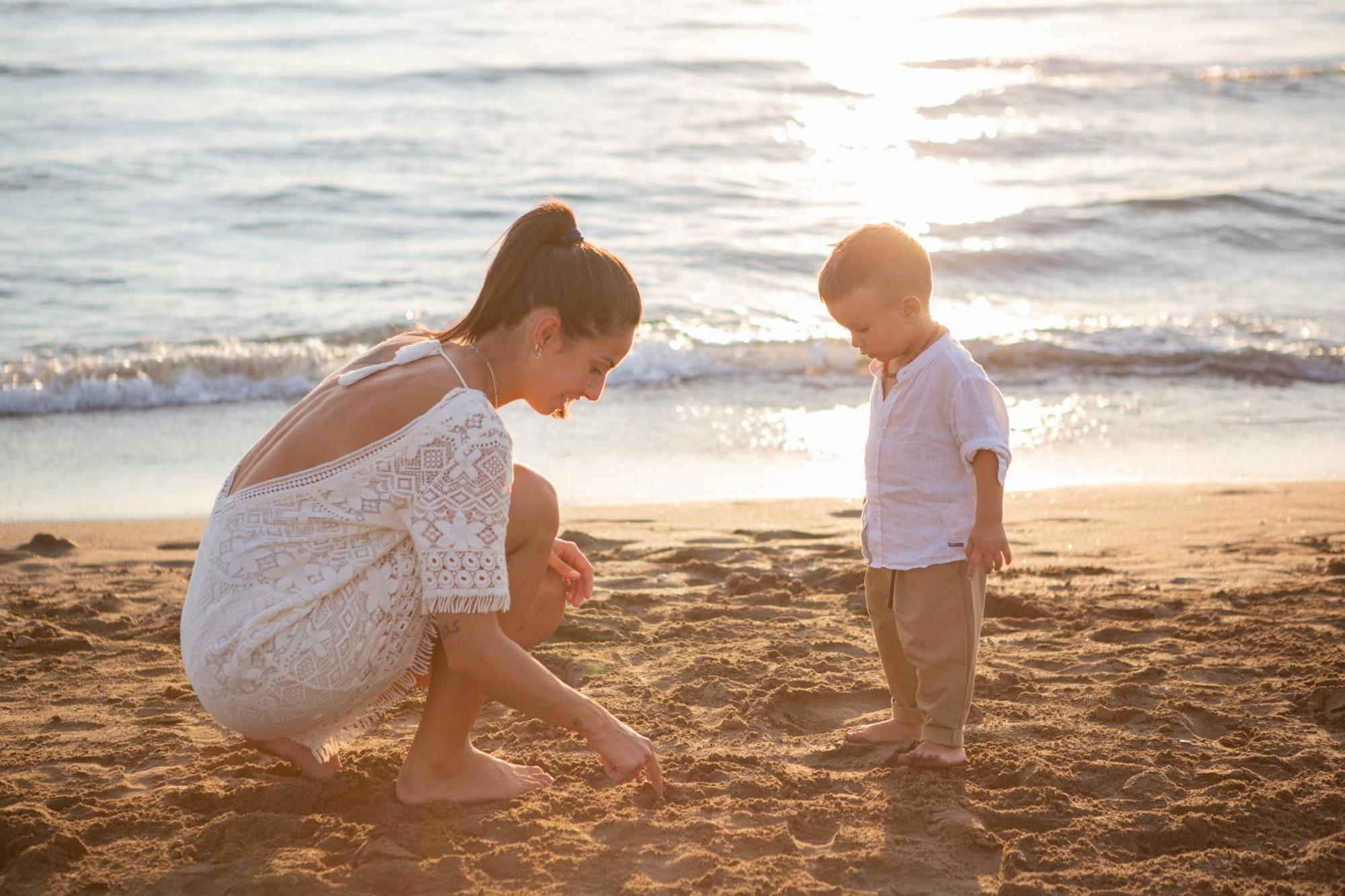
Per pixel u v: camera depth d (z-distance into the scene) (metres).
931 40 29.92
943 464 2.91
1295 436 7.88
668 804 2.74
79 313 10.41
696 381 9.36
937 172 17.61
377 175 15.83
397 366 2.48
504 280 2.48
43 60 22.17
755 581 4.68
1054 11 35.53
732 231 13.95
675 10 31.84
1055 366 9.56
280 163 16.28
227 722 2.52
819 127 20.08
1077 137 19.84
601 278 2.46
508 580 2.47
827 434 8.06
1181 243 13.65
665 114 20.58
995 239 13.79
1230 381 9.18
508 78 22.61
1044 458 7.43
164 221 13.55
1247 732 3.16
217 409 8.67
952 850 2.53
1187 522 5.98
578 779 2.88
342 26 26.92
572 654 3.81
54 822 2.54
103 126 17.95
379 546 2.44
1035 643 3.98
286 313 10.59
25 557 5.36
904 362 3.01
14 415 8.39
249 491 2.45
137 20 26.36
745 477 7.09
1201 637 4.00
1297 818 2.68
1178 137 19.83
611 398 8.86
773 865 2.43
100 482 6.96
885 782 2.86
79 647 3.97
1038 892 2.34
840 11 33.31
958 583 2.91
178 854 2.47
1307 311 11.00
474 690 2.64
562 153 17.56
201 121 18.48
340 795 2.73
